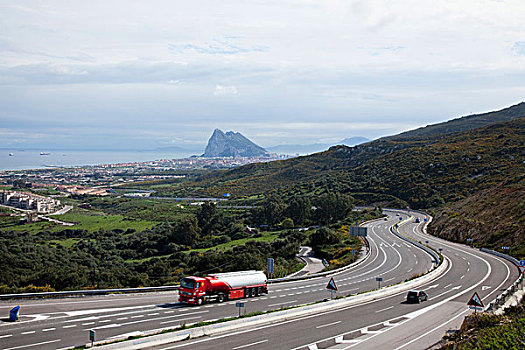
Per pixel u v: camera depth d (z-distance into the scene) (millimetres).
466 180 134625
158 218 138750
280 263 71125
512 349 21766
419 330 30094
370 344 26422
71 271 62531
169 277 67062
